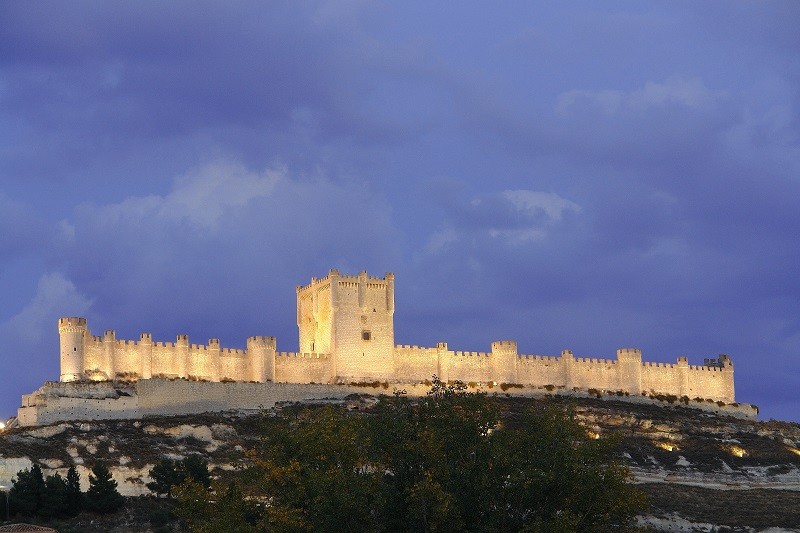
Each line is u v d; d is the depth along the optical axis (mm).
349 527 147000
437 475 150000
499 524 149375
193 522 172000
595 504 151750
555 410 160375
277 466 155500
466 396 160875
